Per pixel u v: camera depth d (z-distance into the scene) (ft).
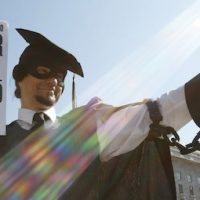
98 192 6.84
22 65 7.70
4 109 7.61
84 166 6.97
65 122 7.50
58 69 7.69
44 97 7.64
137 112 6.59
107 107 7.18
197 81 6.18
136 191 6.44
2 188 7.18
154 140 6.38
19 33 7.95
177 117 6.31
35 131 7.51
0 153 7.55
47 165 7.17
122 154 6.70
